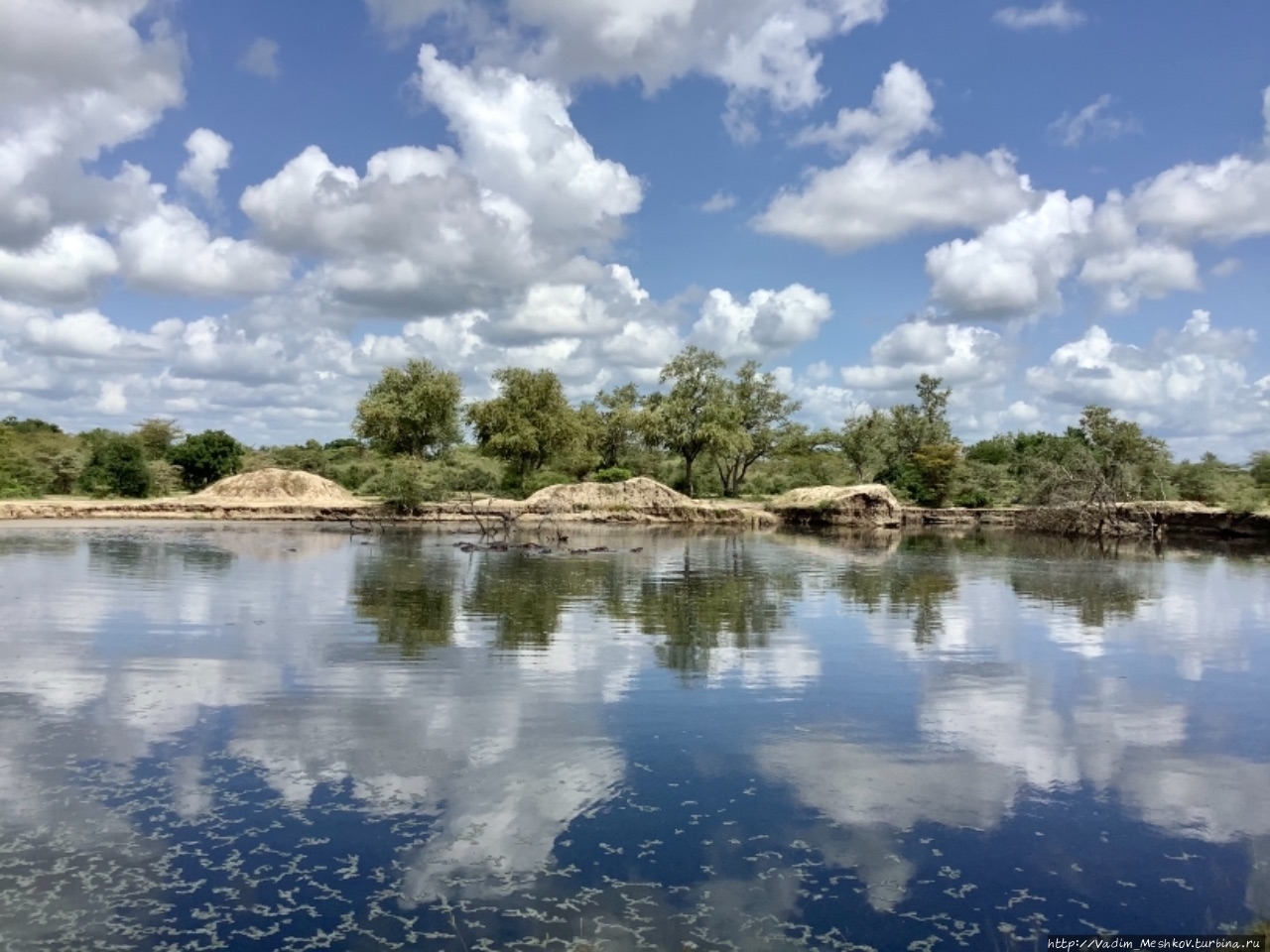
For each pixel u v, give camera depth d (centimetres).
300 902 591
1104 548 3900
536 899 601
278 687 1105
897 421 8012
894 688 1162
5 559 2580
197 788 774
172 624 1542
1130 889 635
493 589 2092
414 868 640
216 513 4909
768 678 1204
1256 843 708
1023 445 9412
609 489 5697
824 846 688
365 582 2177
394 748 880
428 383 7056
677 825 719
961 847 693
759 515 5553
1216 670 1302
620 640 1462
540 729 951
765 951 545
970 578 2517
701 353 6650
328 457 8806
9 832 686
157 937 548
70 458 6000
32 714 979
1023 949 557
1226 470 7050
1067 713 1058
